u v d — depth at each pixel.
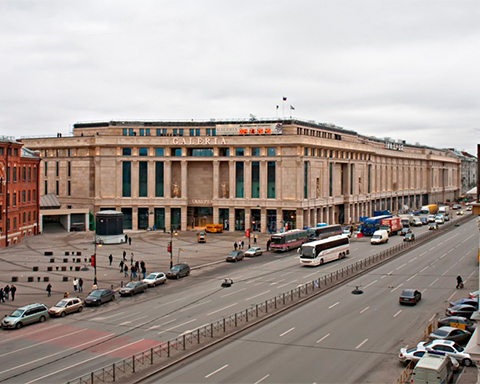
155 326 47.97
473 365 36.53
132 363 37.56
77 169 141.88
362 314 51.12
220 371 36.03
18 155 106.69
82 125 152.75
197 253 95.25
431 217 155.75
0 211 98.44
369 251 97.25
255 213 131.62
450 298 57.56
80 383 33.12
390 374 35.31
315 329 46.12
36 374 35.97
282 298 57.94
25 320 48.97
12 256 89.06
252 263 85.06
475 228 137.75
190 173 136.25
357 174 161.75
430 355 33.47
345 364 37.28
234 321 48.59
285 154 127.00
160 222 134.38
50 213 123.00
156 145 132.38
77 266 79.62
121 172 134.00
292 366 36.91
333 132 161.88
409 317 49.88
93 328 47.84
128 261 85.12
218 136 131.50
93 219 133.50
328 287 63.66
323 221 140.88
